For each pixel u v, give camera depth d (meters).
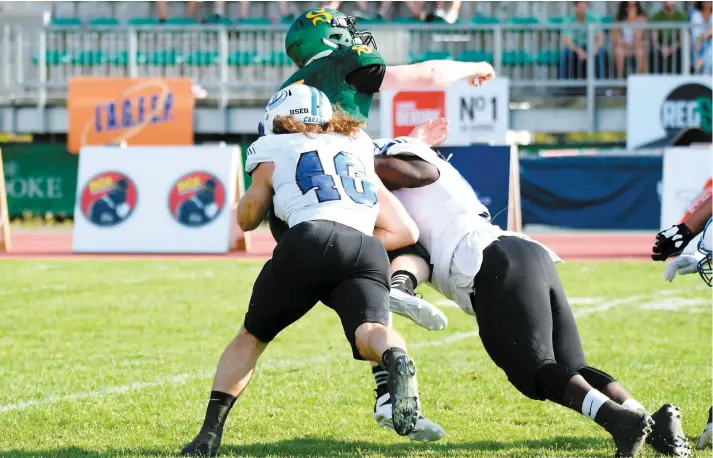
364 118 16.81
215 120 62.88
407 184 15.72
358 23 62.88
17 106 65.06
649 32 61.66
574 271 39.97
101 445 16.11
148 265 41.81
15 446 16.05
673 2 62.53
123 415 18.27
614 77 62.47
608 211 55.84
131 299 32.31
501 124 57.25
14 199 62.91
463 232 15.30
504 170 46.94
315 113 14.80
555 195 56.06
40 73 63.78
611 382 14.73
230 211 46.53
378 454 15.40
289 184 14.33
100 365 22.72
